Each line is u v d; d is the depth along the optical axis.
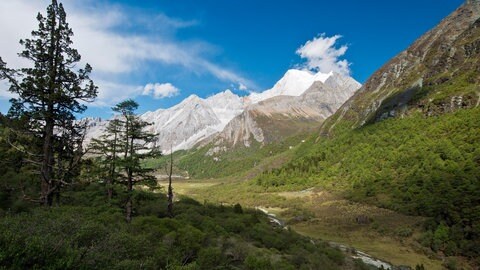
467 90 128.50
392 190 89.38
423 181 84.88
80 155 25.47
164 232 25.98
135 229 24.44
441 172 85.75
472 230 52.97
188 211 50.00
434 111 133.38
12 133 25.00
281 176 150.62
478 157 84.75
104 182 37.97
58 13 24.98
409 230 61.53
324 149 170.00
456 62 155.50
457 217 57.44
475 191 65.19
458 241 52.69
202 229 36.88
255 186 153.50
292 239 49.16
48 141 23.81
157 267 16.91
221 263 25.70
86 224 16.38
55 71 24.39
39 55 23.94
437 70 162.38
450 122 115.19
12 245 10.09
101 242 14.73
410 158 106.62
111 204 35.25
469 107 121.06
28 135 24.00
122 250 14.92
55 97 22.84
